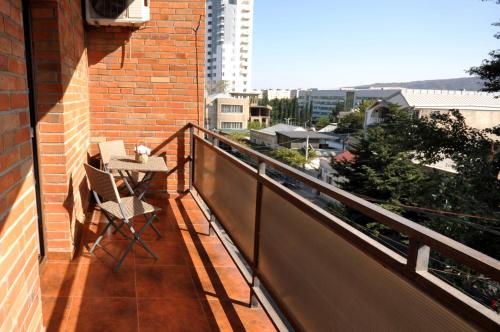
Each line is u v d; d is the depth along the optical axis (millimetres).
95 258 3447
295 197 1978
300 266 1970
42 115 3137
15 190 1581
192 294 2939
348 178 16734
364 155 16219
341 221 1600
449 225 12211
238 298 2924
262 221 2529
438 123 14922
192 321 2592
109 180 3094
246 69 106750
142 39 5164
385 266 1276
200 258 3584
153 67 5238
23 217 1687
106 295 2848
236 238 3162
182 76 5305
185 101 5371
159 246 3805
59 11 3061
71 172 3486
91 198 4961
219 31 103000
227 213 3463
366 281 1415
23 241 1685
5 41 1473
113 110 5266
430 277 1111
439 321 1060
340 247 1594
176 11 5152
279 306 2213
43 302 2701
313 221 1830
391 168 15266
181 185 5566
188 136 5453
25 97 1737
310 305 1862
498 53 13820
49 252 3328
